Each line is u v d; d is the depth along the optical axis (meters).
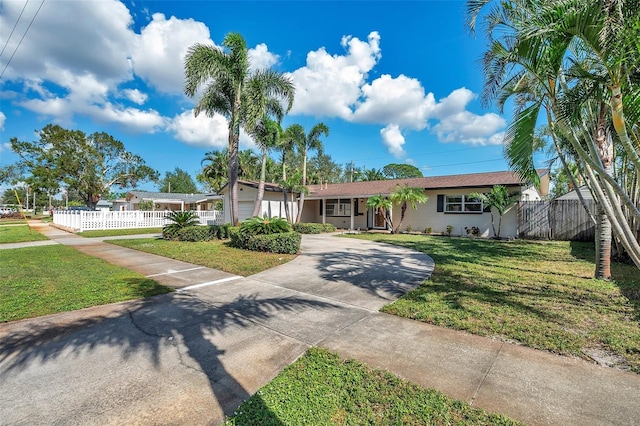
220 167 30.17
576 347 3.06
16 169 39.44
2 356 2.93
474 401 2.24
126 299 4.73
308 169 39.72
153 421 2.04
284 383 2.49
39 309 4.22
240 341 3.30
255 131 14.98
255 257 8.52
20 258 8.53
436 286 5.45
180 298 4.84
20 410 2.15
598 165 3.50
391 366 2.75
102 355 2.96
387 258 8.48
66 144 36.50
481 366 2.74
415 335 3.43
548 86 3.79
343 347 3.15
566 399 2.25
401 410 2.14
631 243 3.50
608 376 2.56
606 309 4.13
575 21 2.95
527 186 13.39
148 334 3.46
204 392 2.37
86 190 37.69
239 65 12.77
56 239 13.81
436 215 16.19
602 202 3.90
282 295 5.05
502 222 14.10
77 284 5.58
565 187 21.86
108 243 12.08
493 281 5.77
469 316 3.94
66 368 2.72
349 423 2.02
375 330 3.59
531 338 3.27
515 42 3.73
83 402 2.24
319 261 8.04
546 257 8.59
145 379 2.55
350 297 4.92
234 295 5.04
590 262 7.76
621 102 3.04
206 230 12.42
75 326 3.67
